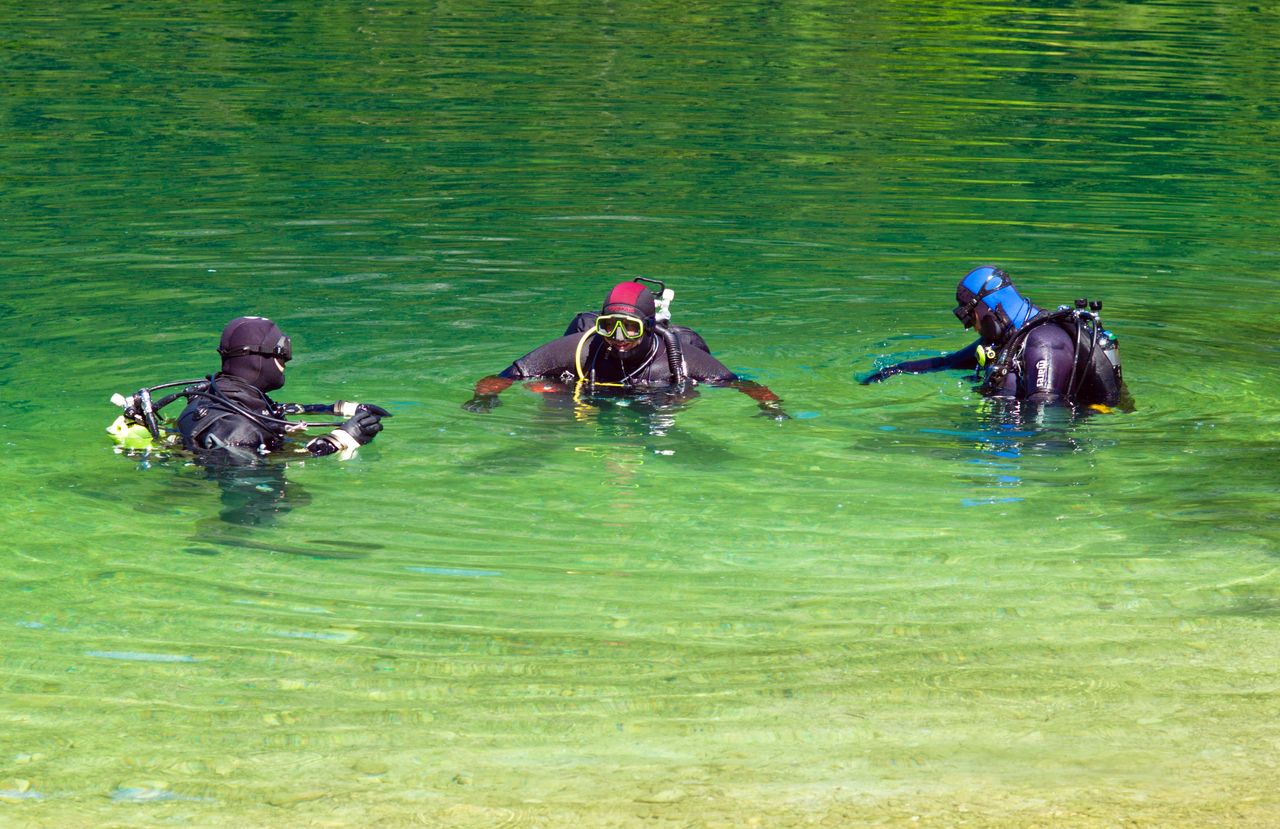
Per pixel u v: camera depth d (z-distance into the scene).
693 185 23.81
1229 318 16.34
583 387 12.89
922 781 6.06
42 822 5.73
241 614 8.12
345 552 9.12
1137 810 5.70
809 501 10.21
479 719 6.79
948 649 7.67
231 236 19.36
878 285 17.59
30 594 8.35
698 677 7.30
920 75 37.00
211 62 35.78
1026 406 12.58
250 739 6.57
